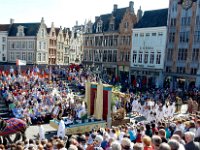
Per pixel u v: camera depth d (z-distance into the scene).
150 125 12.61
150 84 45.47
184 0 40.62
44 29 61.59
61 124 17.48
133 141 11.91
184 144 7.18
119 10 54.03
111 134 12.43
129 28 48.41
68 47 71.75
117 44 50.91
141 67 46.75
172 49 42.88
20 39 61.00
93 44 56.31
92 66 52.22
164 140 8.26
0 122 14.80
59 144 8.59
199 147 6.82
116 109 23.23
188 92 34.72
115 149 6.40
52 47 65.19
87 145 10.17
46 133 19.38
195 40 39.56
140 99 28.66
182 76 41.25
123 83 45.06
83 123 19.28
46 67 43.59
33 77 33.88
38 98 24.80
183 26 41.12
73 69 44.06
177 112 26.97
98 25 55.25
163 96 31.91
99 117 20.89
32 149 9.10
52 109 22.50
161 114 22.92
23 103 22.84
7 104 24.48
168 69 43.59
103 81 42.78
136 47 47.50
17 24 63.62
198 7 38.97
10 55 62.50
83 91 34.84
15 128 15.16
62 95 27.48
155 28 44.31
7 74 34.78
